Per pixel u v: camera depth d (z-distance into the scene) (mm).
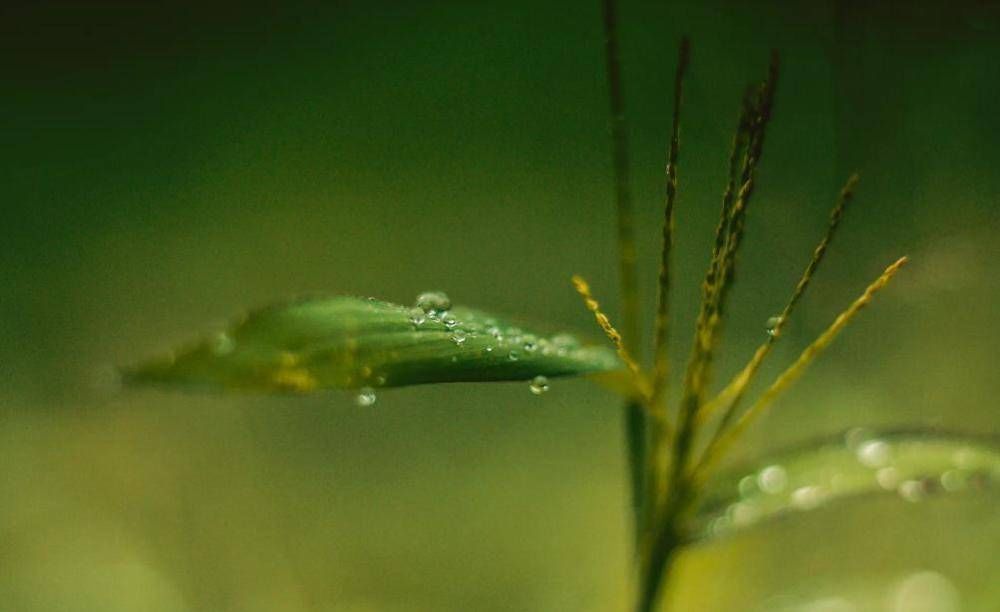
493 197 712
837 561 407
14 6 923
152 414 578
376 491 531
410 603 465
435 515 517
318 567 483
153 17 937
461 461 553
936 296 504
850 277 520
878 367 510
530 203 694
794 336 531
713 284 273
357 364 255
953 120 526
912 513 433
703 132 676
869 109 535
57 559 479
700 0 703
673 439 280
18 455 546
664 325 276
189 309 640
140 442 557
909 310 509
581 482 530
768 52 637
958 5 523
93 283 671
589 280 639
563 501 520
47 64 895
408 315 262
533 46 836
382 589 470
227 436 566
